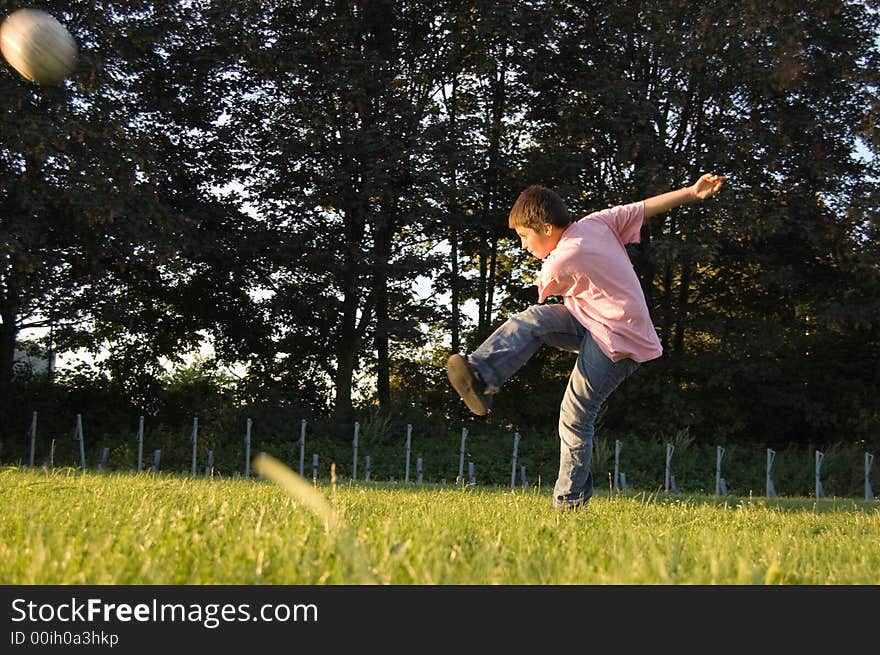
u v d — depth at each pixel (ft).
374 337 69.87
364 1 65.21
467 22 66.33
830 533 13.37
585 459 14.55
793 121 65.77
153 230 54.19
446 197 63.52
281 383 71.77
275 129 65.77
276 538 7.44
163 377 67.97
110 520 9.67
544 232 14.06
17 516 9.66
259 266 66.54
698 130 69.36
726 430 68.85
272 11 66.13
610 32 68.64
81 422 58.75
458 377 12.79
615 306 13.55
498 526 10.53
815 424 69.05
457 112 75.36
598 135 68.18
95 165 50.21
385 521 9.85
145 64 61.31
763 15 60.95
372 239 70.54
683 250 59.67
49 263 54.34
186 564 6.46
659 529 11.76
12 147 47.24
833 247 65.82
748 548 8.89
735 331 68.64
